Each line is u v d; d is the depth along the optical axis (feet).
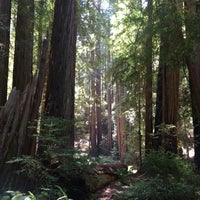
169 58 30.55
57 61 30.53
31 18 33.83
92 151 99.91
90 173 25.26
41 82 21.91
